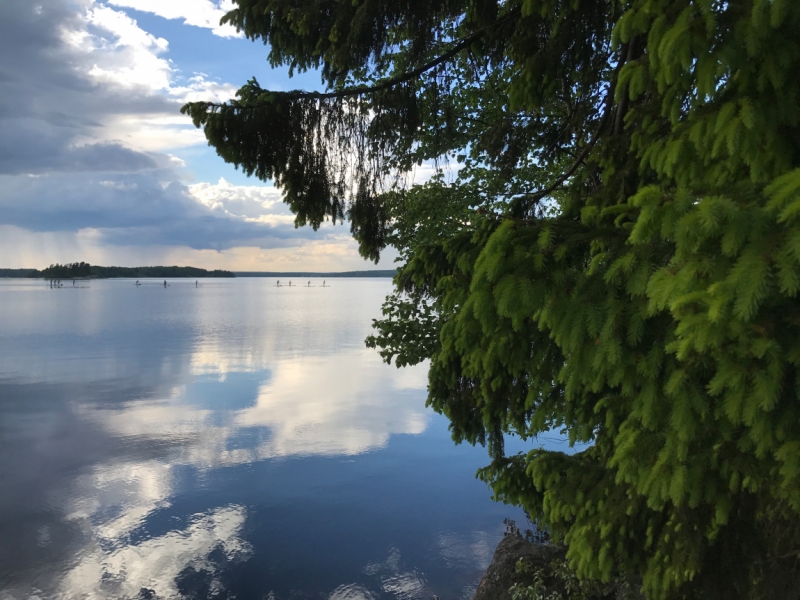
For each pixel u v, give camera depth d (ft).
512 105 13.42
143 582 47.44
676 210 4.72
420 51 18.90
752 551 8.25
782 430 5.30
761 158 5.70
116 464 80.33
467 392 15.14
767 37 5.29
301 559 50.90
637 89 7.10
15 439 94.27
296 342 244.01
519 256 6.38
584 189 13.79
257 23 17.44
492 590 25.25
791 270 3.93
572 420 10.27
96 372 164.96
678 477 7.06
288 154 16.83
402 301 36.14
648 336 6.02
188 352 211.20
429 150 25.44
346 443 90.22
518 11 14.98
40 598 44.93
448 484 70.23
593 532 10.16
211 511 63.00
